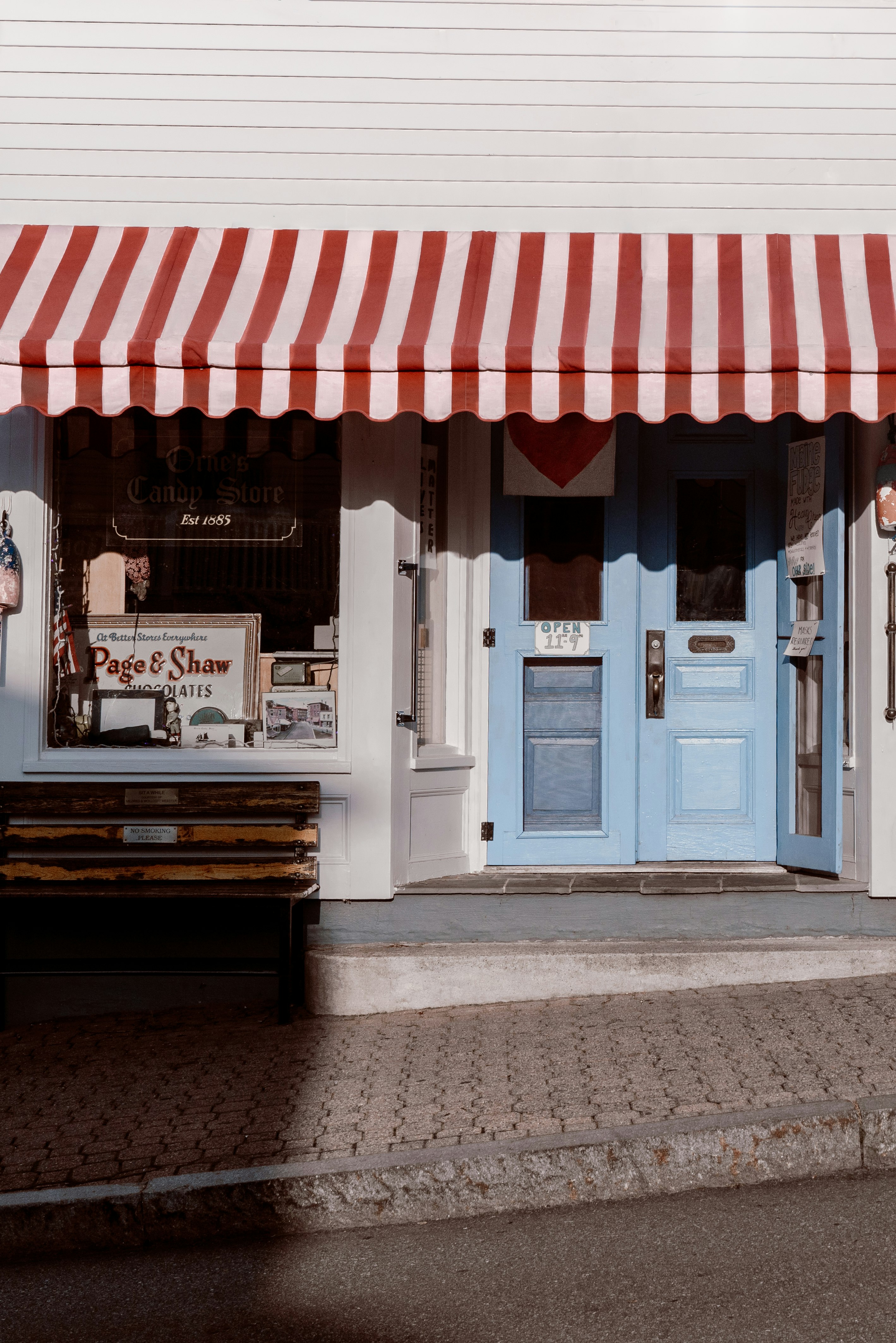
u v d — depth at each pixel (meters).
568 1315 3.46
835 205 6.27
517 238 6.19
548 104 6.28
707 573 6.89
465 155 6.29
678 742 6.88
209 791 6.07
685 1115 4.43
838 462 6.29
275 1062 5.25
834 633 6.29
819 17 6.23
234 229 6.26
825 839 6.39
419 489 6.52
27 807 6.09
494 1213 4.18
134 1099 4.89
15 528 6.18
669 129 6.28
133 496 6.36
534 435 6.78
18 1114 4.78
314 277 5.94
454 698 6.73
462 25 6.26
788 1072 4.79
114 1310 3.62
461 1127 4.43
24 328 5.51
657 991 5.95
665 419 5.57
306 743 6.29
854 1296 3.50
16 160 6.31
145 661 6.36
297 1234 4.09
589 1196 4.23
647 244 6.16
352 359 5.40
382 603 6.16
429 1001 5.93
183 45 6.28
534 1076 4.90
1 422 6.14
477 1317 3.47
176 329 5.52
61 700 6.33
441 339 5.45
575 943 6.11
